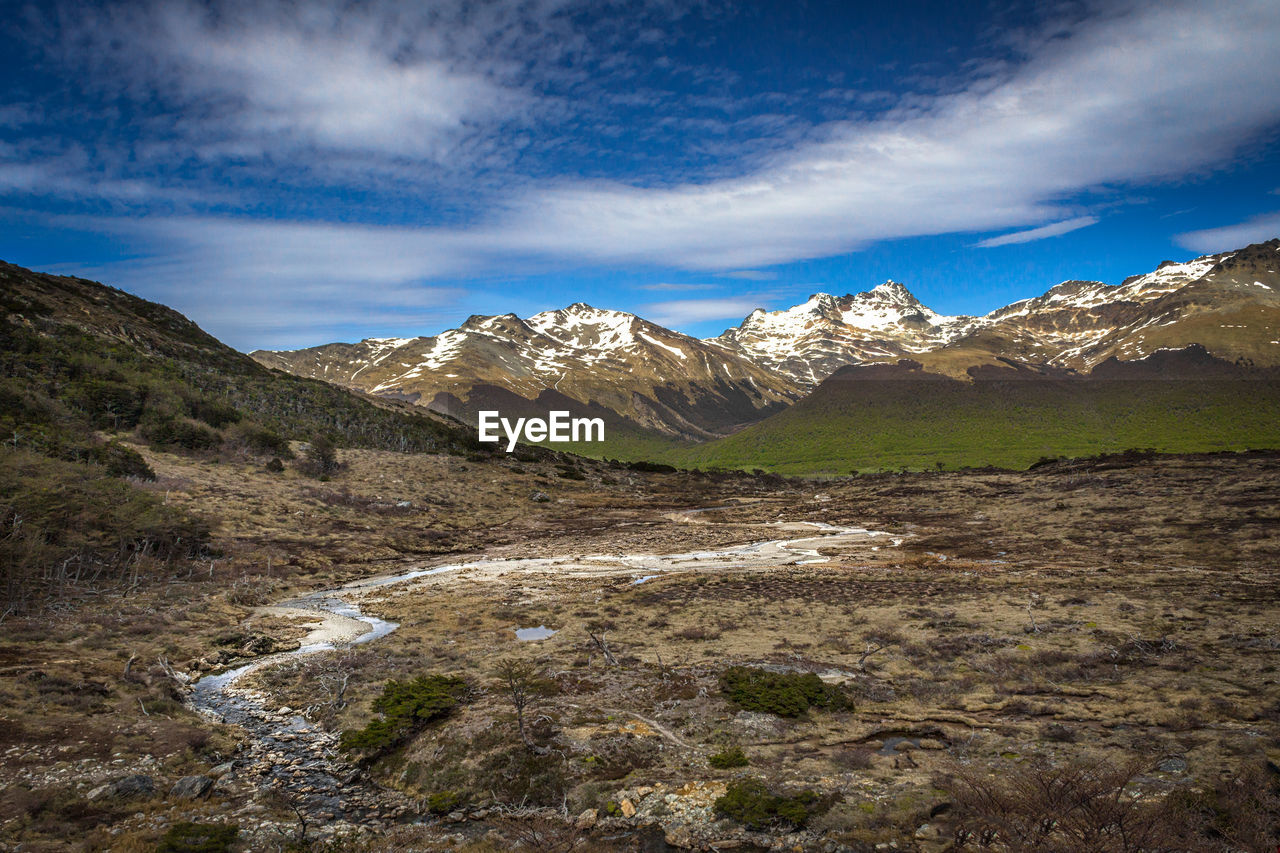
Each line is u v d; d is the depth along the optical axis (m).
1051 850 16.44
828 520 117.44
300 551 77.31
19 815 20.11
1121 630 38.72
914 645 38.50
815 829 19.66
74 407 103.19
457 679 33.12
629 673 34.97
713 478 194.88
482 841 20.41
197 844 19.11
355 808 23.25
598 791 22.95
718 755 24.78
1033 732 24.95
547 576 71.88
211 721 31.02
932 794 20.70
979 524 99.00
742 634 43.50
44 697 29.30
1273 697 26.12
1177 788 19.11
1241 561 61.34
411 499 113.38
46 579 52.31
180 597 54.62
